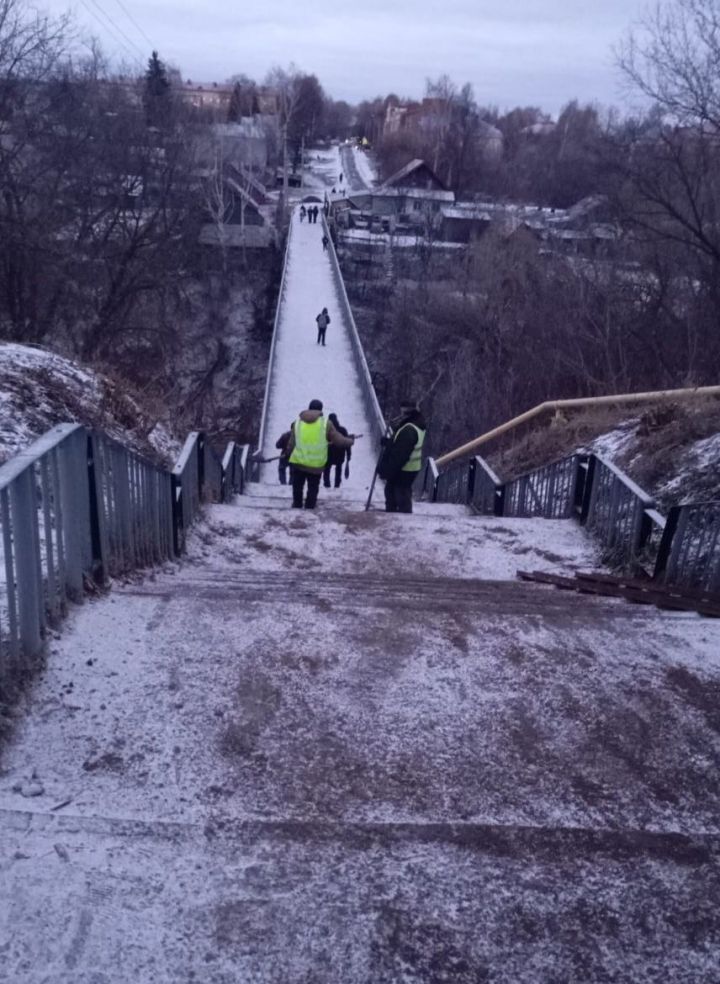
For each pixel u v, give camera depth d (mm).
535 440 15914
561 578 7078
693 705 4270
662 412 12234
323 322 32094
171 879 2855
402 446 11398
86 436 5012
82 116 28156
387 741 3775
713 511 6363
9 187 23969
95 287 29578
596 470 8992
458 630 5059
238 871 2920
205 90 118062
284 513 9898
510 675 4500
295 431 11008
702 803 3469
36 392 10203
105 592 5246
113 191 31062
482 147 95875
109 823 3072
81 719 3736
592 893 2947
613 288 26906
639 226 23109
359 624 5055
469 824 3236
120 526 5801
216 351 49781
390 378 42094
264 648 4621
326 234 55156
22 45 23891
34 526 4012
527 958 2678
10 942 2553
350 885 2902
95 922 2654
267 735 3750
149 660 4355
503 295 35719
